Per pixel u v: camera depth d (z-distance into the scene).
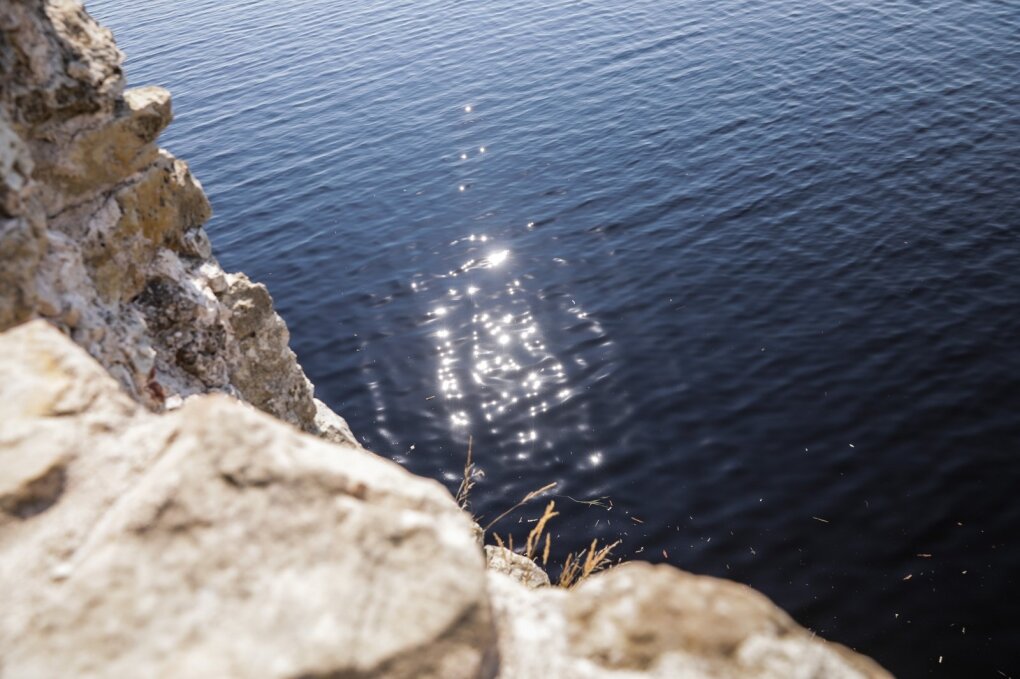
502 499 10.71
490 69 25.55
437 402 12.59
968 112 18.75
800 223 15.80
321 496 1.93
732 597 2.09
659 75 23.45
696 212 16.69
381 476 2.03
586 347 13.30
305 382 5.82
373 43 29.42
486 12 31.39
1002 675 7.71
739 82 22.17
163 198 4.33
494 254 16.25
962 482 9.87
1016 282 13.29
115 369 3.56
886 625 8.35
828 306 13.47
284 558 1.83
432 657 1.75
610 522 10.09
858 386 11.68
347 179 19.95
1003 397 11.09
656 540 9.77
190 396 4.27
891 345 12.38
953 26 23.52
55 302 3.18
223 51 30.59
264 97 25.59
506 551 5.81
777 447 10.83
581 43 26.75
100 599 1.77
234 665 1.67
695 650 1.97
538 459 11.27
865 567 9.00
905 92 20.11
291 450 2.00
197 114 24.94
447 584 1.84
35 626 1.75
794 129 19.27
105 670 1.67
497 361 13.29
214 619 1.74
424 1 34.06
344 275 16.22
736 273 14.64
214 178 20.83
